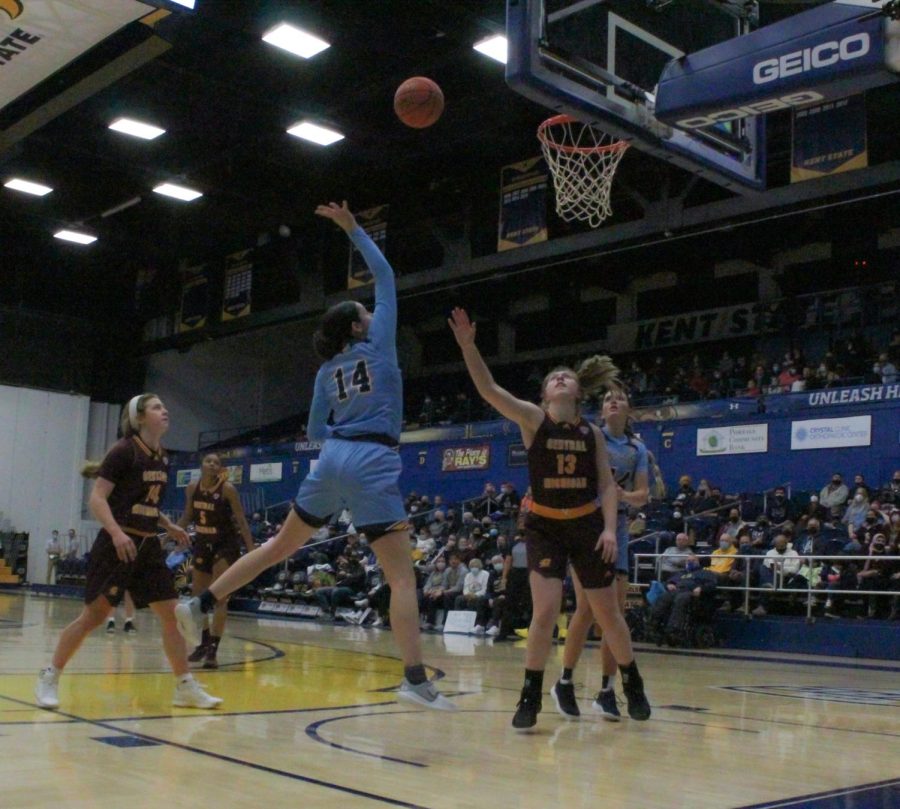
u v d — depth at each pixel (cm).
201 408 3259
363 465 424
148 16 1126
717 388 2253
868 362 2052
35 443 3023
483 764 371
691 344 2584
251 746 397
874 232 2327
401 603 418
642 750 415
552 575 465
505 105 1927
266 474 2800
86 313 3153
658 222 1925
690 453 2028
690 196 2092
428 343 3266
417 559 1872
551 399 473
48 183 2291
